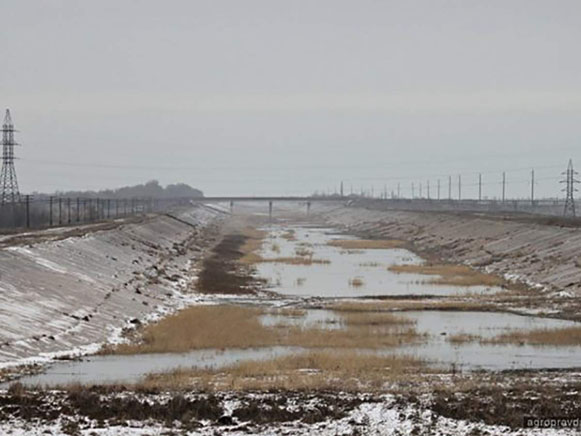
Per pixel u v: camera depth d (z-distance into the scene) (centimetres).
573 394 2811
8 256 5250
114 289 5778
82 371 3466
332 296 6588
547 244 8531
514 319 5219
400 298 6406
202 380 3130
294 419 2516
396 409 2594
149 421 2484
